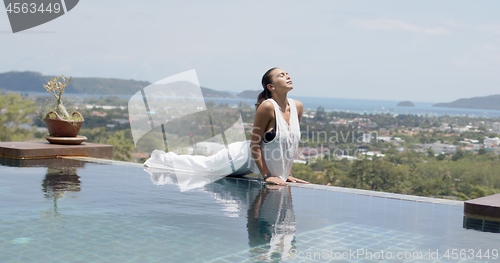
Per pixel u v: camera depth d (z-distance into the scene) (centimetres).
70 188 354
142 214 272
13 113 2806
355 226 256
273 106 397
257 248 207
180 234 229
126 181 396
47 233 225
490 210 288
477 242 230
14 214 264
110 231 232
